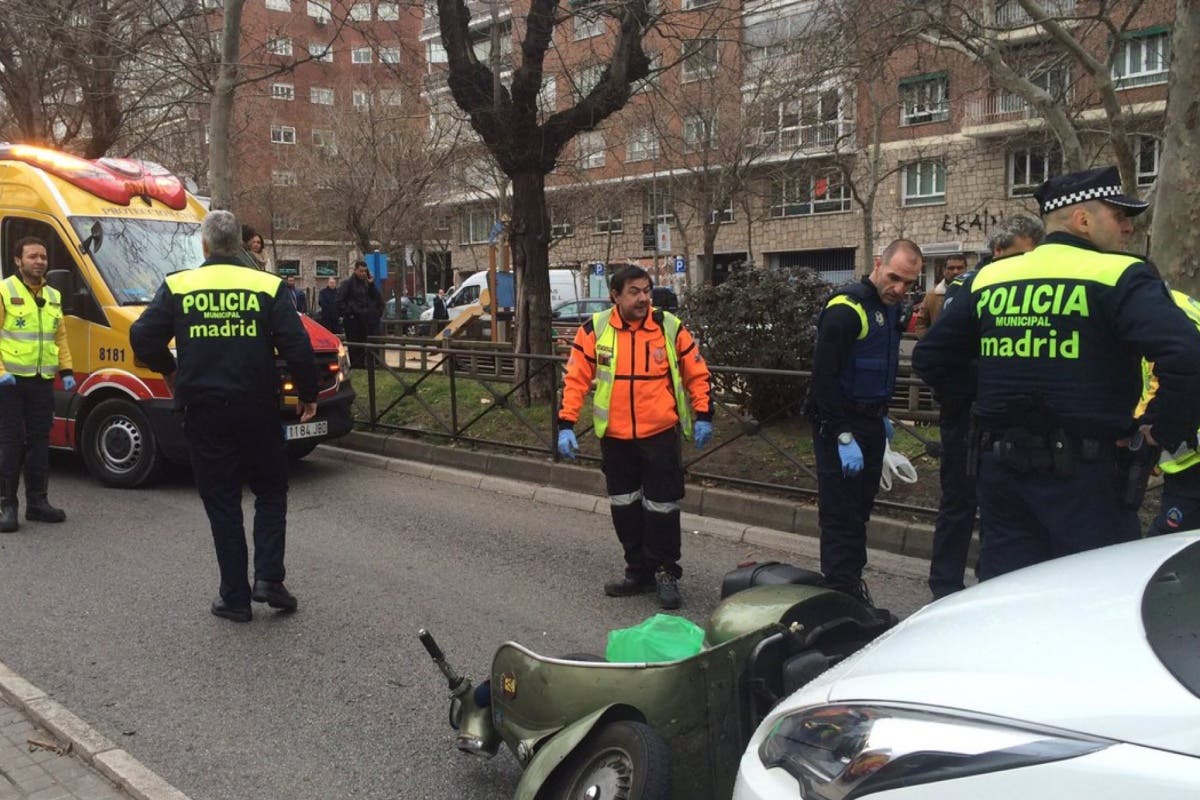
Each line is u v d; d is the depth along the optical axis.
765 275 8.80
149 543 6.74
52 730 3.88
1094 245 3.26
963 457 4.96
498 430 9.59
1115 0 9.55
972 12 11.30
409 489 8.66
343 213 30.16
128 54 12.78
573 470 8.36
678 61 10.80
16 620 5.25
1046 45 12.65
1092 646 1.90
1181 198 6.27
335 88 29.28
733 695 2.88
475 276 33.03
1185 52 6.16
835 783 1.91
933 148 32.03
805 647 2.99
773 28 16.52
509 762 3.72
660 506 5.41
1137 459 3.21
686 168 24.45
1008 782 1.67
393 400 10.53
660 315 5.50
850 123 26.50
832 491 4.86
